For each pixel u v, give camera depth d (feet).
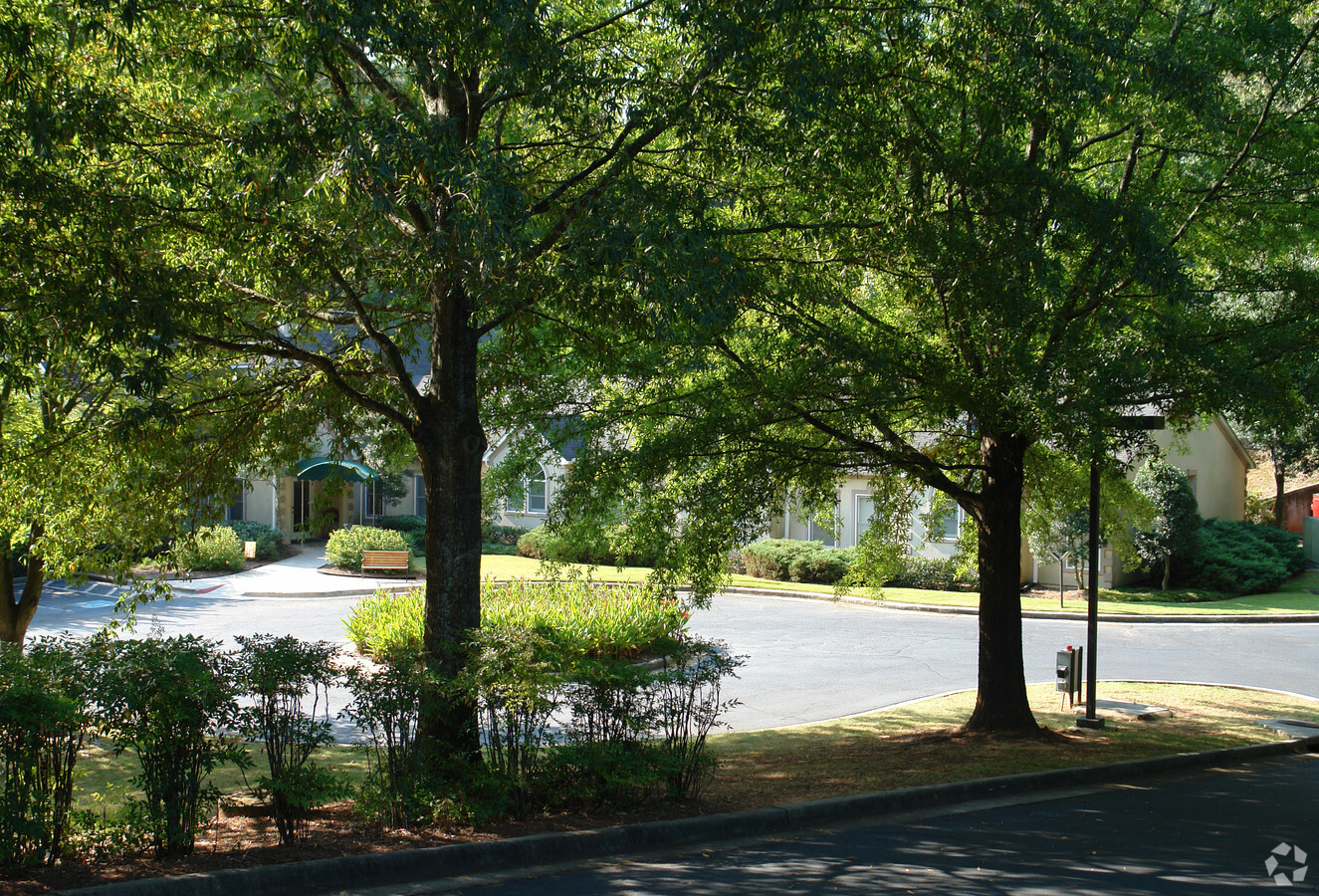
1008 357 28.94
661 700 26.66
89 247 23.36
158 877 18.01
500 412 34.65
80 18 23.32
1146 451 36.32
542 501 116.78
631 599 55.88
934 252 28.02
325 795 21.04
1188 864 21.80
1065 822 25.93
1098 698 46.70
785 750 36.37
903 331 33.91
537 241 28.94
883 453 34.99
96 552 35.83
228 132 26.30
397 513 128.16
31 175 22.22
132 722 19.75
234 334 28.71
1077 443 28.45
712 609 77.97
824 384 29.96
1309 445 33.01
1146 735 38.34
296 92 27.35
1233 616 75.00
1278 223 33.35
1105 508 44.68
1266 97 32.89
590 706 25.09
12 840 17.95
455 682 23.32
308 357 27.50
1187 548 86.89
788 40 25.62
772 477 34.19
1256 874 21.07
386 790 22.56
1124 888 19.94
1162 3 32.04
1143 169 36.55
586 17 31.50
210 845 20.90
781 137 27.02
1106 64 27.76
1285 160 31.50
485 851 20.99
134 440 29.55
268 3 25.61
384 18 22.41
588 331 32.65
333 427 35.47
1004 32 26.50
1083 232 28.25
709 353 34.09
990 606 38.32
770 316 31.45
